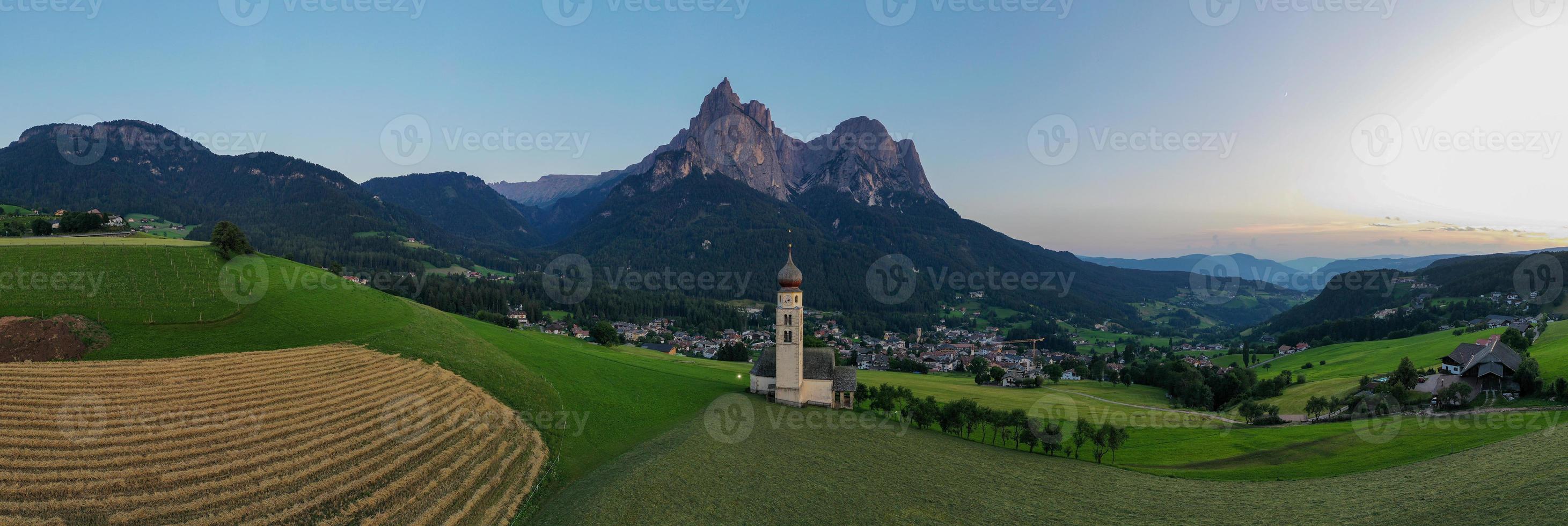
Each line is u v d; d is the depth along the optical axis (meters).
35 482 49.47
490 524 56.62
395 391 77.62
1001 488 73.88
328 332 94.38
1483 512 54.84
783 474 73.25
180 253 112.31
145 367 73.88
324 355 85.31
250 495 52.34
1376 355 177.25
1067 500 70.50
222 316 92.31
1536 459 63.94
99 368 72.12
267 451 58.94
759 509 63.62
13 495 47.59
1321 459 81.31
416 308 126.44
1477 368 110.75
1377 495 64.75
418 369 86.12
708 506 62.94
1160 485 75.62
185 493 50.84
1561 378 94.12
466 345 103.50
